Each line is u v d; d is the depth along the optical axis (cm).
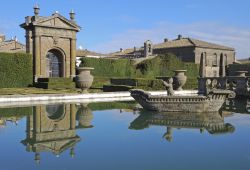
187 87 4697
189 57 7612
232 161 862
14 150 983
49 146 1038
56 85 4228
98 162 851
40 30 4738
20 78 4434
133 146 1038
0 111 1998
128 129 1352
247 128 1379
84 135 1221
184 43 7894
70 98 2991
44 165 823
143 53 8556
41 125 1455
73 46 5106
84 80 3294
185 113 1869
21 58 4431
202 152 959
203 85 3725
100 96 3198
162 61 6078
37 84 4419
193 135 1219
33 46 4731
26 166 814
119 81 4684
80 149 1000
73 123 1517
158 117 1712
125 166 816
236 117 1730
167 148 1012
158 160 872
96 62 5419
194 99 1866
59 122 1550
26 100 2730
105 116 1767
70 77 4831
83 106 2352
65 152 959
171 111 1914
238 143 1080
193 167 809
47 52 4862
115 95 3319
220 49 8006
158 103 1919
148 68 5856
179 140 1130
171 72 6159
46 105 2417
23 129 1350
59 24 4919
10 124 1482
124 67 5781
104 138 1163
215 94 1877
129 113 1898
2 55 4244
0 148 1008
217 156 914
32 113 1903
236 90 3259
